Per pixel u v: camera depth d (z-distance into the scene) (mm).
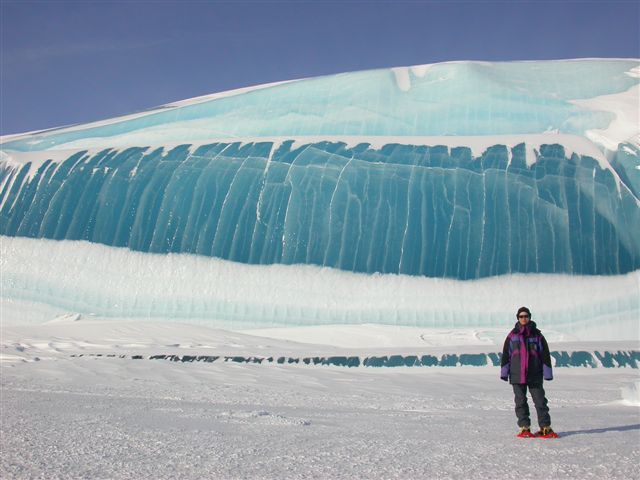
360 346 39000
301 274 48094
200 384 15922
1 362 20484
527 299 46500
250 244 49406
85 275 48969
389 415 9625
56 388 13062
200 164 53531
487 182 50906
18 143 65625
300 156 53719
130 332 32250
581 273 47594
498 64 73500
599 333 45688
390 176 51594
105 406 9195
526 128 62188
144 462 4984
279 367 22609
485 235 48531
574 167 52031
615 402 12445
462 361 28781
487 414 10164
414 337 40656
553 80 68188
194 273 48562
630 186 54969
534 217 49031
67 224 51031
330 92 66625
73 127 71250
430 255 48188
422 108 64500
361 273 48000
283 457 5344
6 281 49062
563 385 18125
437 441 6387
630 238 49219
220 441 6156
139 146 57531
